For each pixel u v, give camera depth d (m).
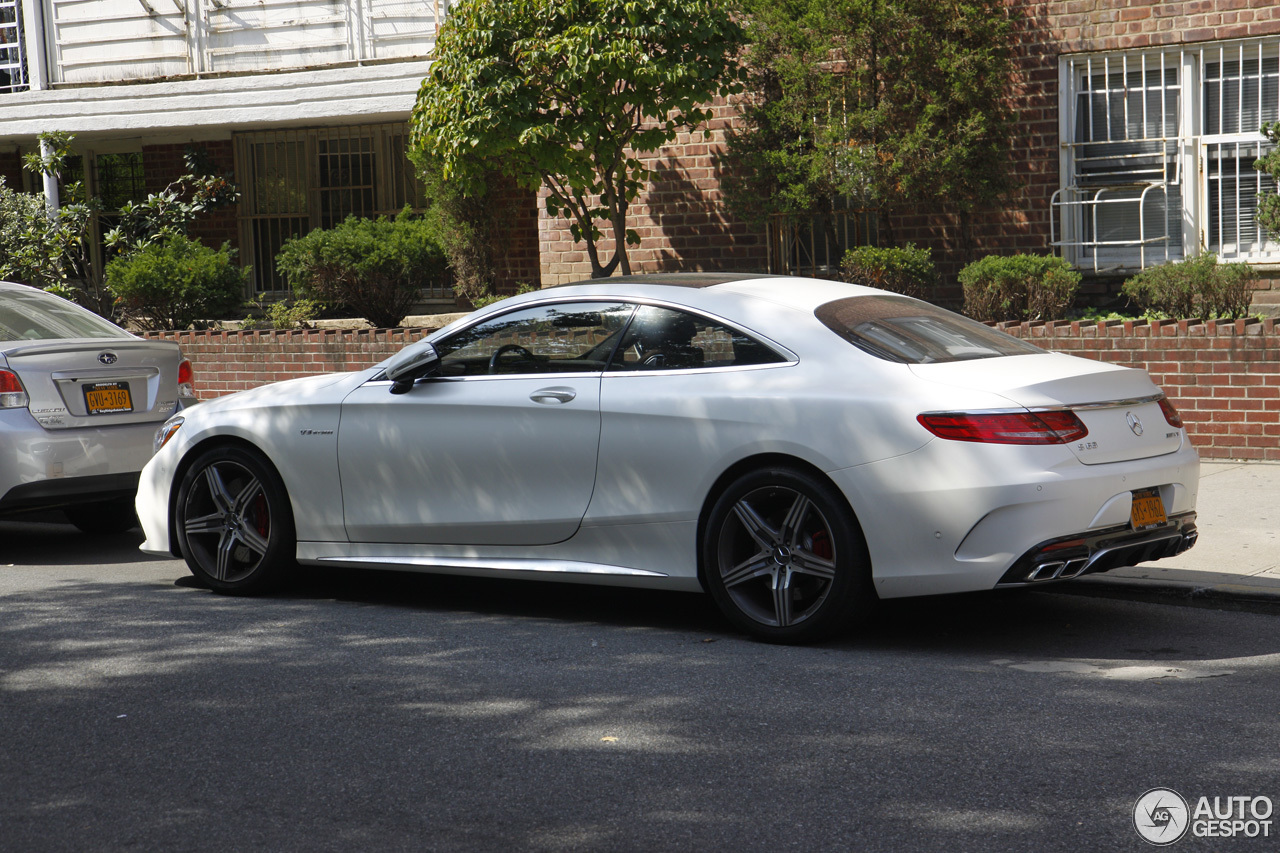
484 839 3.44
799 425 5.13
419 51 15.49
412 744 4.20
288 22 15.95
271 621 5.98
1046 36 12.38
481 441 5.84
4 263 15.67
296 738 4.28
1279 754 3.97
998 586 4.88
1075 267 12.48
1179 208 12.18
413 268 14.31
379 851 3.38
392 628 5.82
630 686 4.82
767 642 5.42
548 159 11.71
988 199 12.20
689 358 5.52
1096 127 12.41
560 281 14.59
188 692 4.82
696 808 3.62
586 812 3.61
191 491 6.63
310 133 17.16
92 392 7.71
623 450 5.52
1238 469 8.93
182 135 17.73
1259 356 9.07
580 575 5.66
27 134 16.81
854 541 5.09
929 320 5.72
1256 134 11.84
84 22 16.78
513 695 4.73
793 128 12.55
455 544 5.98
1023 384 4.96
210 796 3.78
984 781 3.78
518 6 11.35
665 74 11.16
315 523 6.32
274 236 17.55
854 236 13.48
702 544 5.43
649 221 14.17
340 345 12.60
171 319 14.63
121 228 15.65
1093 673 4.93
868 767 3.92
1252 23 11.64
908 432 4.94
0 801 3.77
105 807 3.71
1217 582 6.09
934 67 11.95
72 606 6.36
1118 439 5.09
